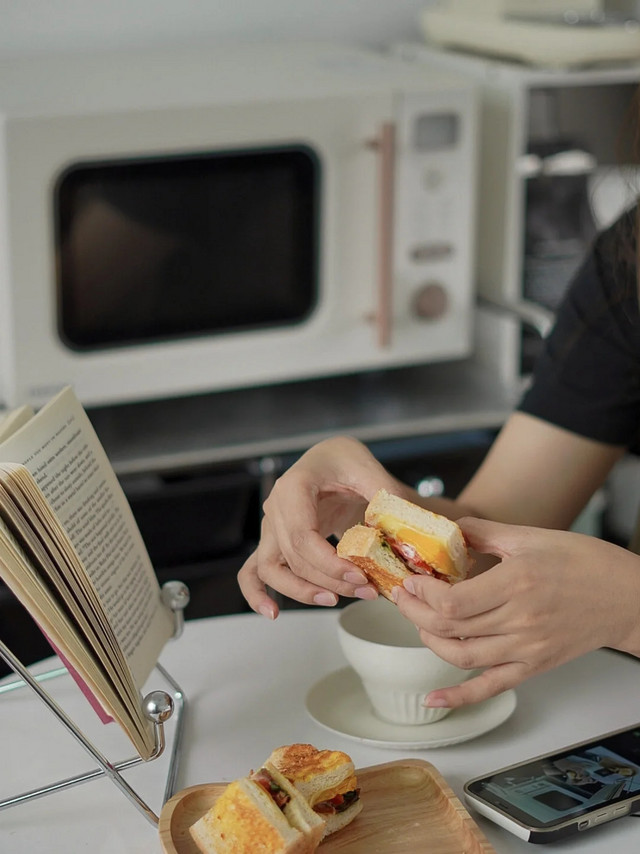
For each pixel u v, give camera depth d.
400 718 0.77
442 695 0.68
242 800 0.60
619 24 1.53
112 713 0.64
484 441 1.48
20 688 0.85
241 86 1.33
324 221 1.36
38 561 0.60
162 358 1.34
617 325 1.00
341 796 0.65
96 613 0.64
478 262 1.59
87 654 0.62
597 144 1.55
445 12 1.68
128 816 0.68
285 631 0.93
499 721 0.76
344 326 1.41
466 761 0.73
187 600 0.80
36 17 1.60
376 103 1.33
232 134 1.28
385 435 1.41
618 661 0.87
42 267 1.25
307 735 0.77
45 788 0.68
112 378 1.33
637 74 1.48
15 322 1.26
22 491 0.59
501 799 0.66
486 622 0.66
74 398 0.71
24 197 1.22
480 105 1.53
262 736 0.77
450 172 1.40
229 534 1.38
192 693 0.83
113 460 1.31
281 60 1.54
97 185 1.26
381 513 0.69
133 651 0.73
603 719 0.78
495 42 1.53
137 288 1.31
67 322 1.29
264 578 0.79
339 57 1.57
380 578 0.70
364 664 0.75
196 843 0.61
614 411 1.00
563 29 1.46
